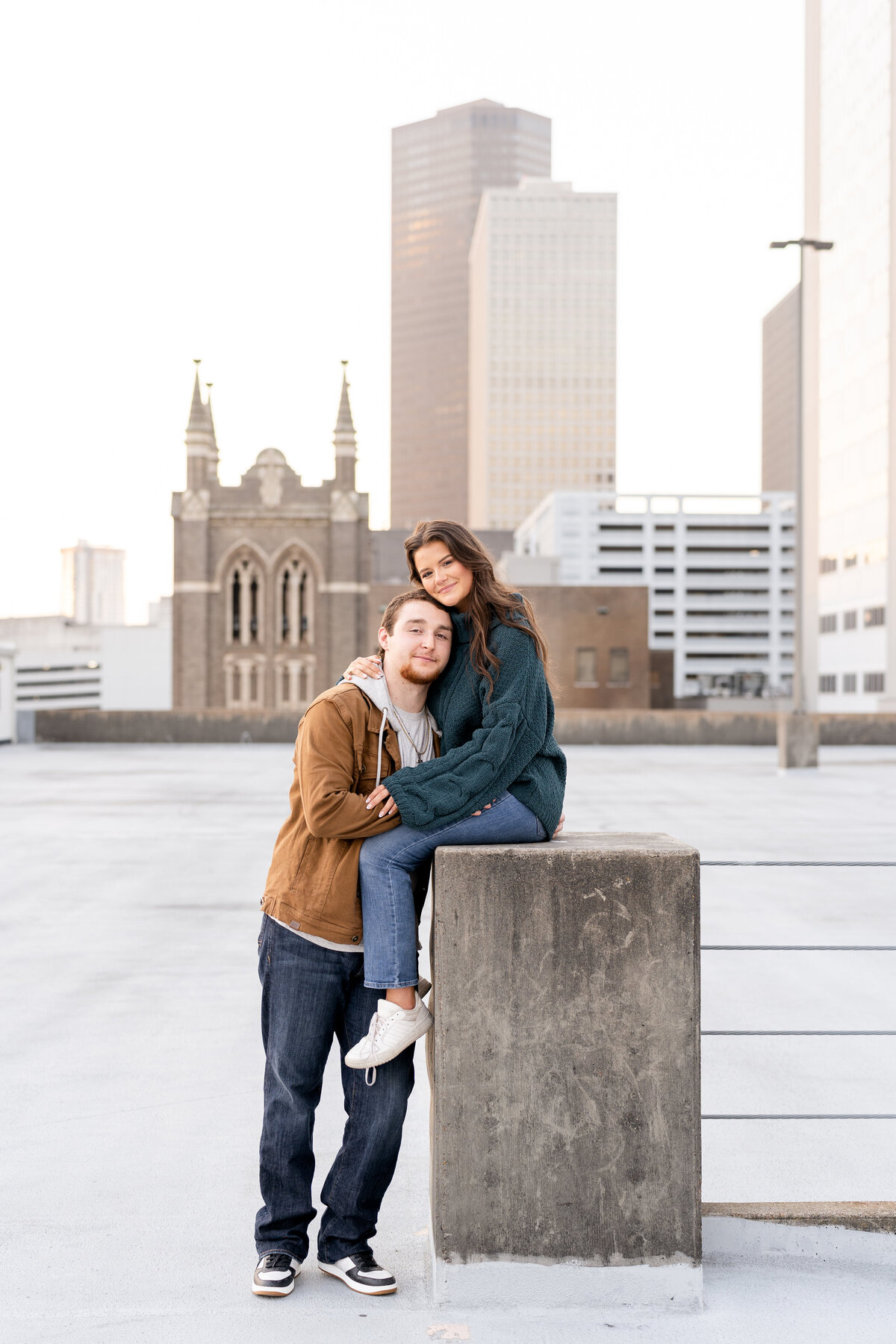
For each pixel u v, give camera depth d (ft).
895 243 224.94
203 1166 11.14
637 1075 8.38
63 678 479.00
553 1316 8.21
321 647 183.93
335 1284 8.79
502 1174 8.34
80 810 48.14
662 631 440.04
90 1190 10.55
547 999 8.34
